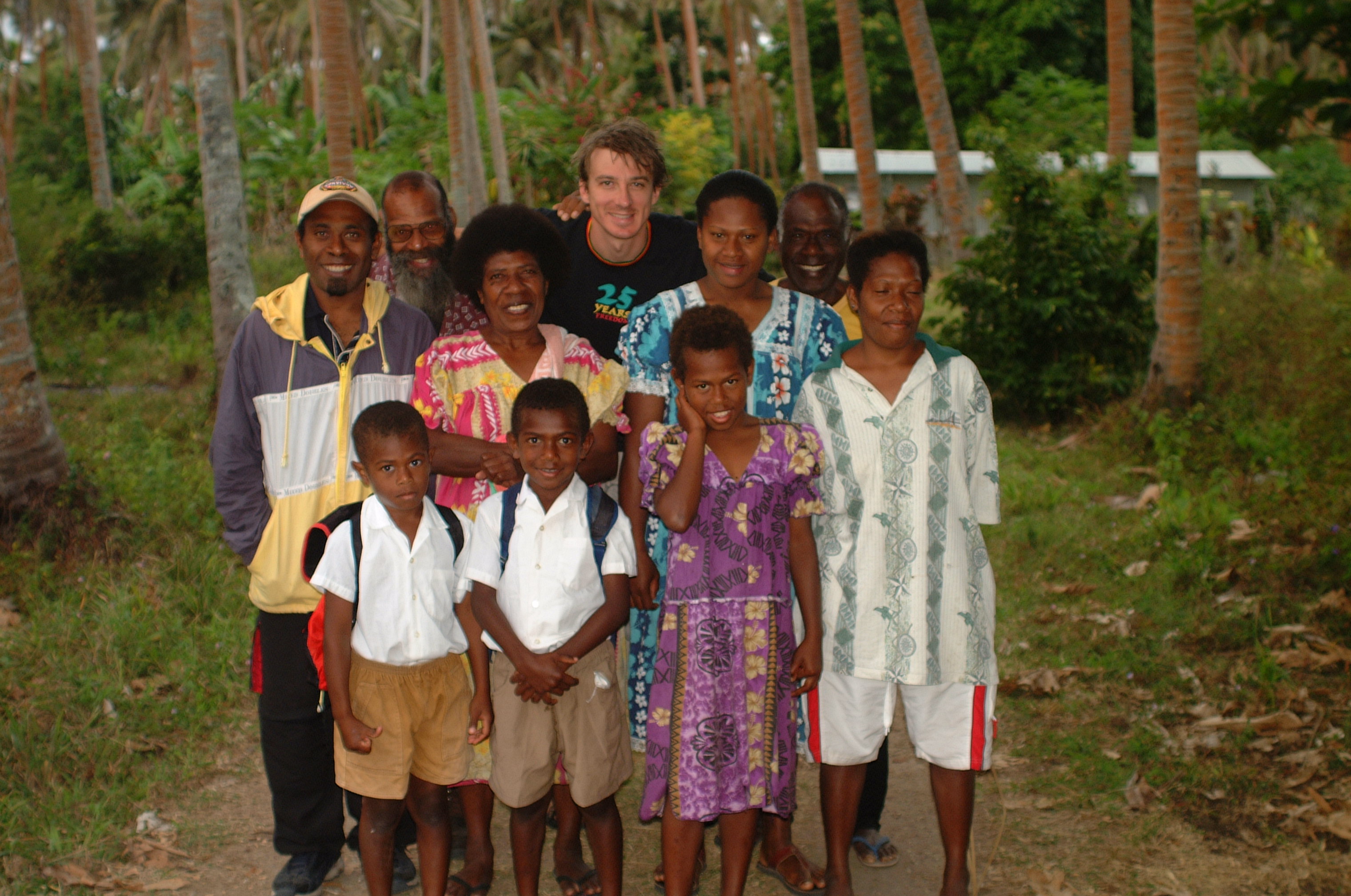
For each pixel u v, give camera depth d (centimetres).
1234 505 647
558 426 302
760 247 331
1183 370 848
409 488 300
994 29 3084
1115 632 516
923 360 323
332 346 332
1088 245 938
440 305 396
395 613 304
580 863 354
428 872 323
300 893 343
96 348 1153
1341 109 425
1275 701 435
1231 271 1462
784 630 318
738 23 3916
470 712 318
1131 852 354
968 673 314
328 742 339
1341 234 1702
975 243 980
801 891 343
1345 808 361
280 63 5181
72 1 1964
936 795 325
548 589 308
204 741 451
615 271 389
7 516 608
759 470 312
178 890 351
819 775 349
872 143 1422
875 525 318
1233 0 430
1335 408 739
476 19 1992
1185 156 834
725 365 298
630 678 348
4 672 477
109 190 2003
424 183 390
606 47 4225
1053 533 646
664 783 312
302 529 330
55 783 398
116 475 706
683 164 2089
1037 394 943
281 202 1962
